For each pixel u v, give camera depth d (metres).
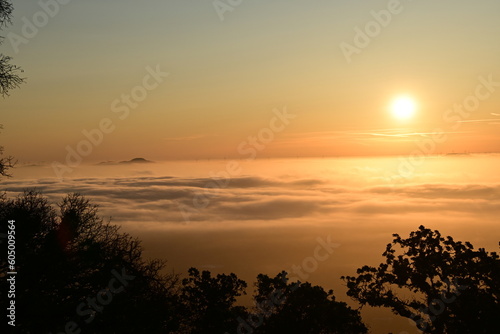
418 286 26.86
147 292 23.73
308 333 31.38
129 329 21.53
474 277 25.73
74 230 21.98
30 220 20.59
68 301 21.19
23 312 19.36
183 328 27.92
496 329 24.03
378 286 28.06
